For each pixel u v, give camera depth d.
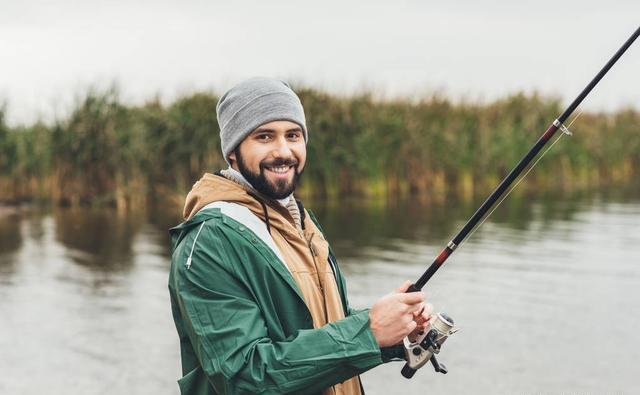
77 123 21.94
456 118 26.03
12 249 14.65
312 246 2.34
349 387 2.32
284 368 2.00
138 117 22.25
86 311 9.92
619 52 2.51
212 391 2.19
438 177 24.86
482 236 16.27
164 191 22.06
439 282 11.66
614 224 18.17
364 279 11.74
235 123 2.28
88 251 14.45
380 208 20.83
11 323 9.30
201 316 2.09
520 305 10.25
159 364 7.84
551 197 24.47
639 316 9.66
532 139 26.94
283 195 2.28
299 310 2.16
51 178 22.25
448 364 7.85
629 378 7.43
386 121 23.98
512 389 7.11
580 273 12.38
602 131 30.33
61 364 7.79
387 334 2.06
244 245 2.15
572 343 8.50
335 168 23.14
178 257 2.17
